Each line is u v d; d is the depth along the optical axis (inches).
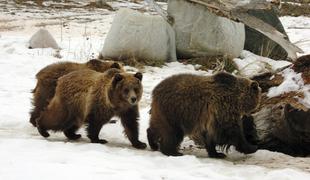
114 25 813.2
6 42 973.8
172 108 383.9
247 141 425.1
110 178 287.1
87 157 340.2
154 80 725.3
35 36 942.4
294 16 1558.8
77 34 1178.6
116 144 429.4
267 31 596.7
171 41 822.5
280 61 836.0
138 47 799.1
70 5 1804.9
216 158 387.2
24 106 568.1
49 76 472.4
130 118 418.3
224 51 805.2
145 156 366.3
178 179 297.0
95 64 480.4
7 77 722.8
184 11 825.5
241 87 380.8
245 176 320.8
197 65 802.2
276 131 418.9
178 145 392.2
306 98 402.9
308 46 980.6
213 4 653.9
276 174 312.7
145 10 1700.3
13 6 1672.0
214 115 378.0
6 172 290.8
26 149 362.6
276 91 428.1
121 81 403.2
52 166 306.0
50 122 435.5
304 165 356.2
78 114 426.6
